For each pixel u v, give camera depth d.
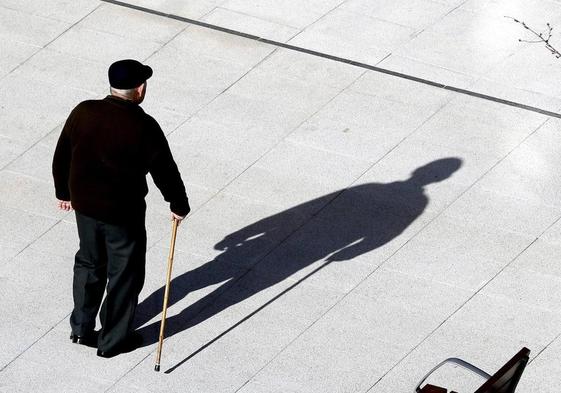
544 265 23.84
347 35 29.92
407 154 26.42
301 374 21.53
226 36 29.80
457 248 24.17
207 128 26.95
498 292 23.25
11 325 22.31
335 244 24.25
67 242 24.17
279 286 23.31
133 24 30.12
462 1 31.23
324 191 25.44
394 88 28.28
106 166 20.02
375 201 25.19
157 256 23.86
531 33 30.16
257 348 22.03
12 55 29.00
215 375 21.47
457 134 26.98
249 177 25.73
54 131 26.84
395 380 21.45
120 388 21.17
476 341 22.23
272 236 24.38
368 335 22.31
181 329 22.39
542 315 22.80
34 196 25.19
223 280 23.41
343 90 28.19
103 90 28.00
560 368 21.75
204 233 24.42
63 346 21.98
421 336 22.33
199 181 25.61
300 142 26.67
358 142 26.69
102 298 22.89
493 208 25.11
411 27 30.28
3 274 23.36
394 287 23.31
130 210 20.39
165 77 28.41
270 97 27.94
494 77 28.72
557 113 27.70
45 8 30.66
